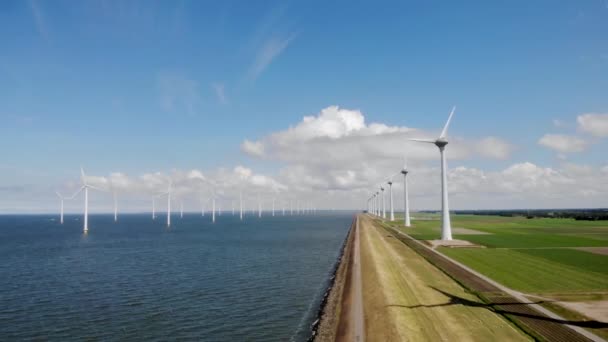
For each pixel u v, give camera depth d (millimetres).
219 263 77312
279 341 33000
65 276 64375
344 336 29703
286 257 86000
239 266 73188
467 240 89250
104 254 94688
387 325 28953
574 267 51875
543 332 26594
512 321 28859
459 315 30578
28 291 52781
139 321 38781
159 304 45062
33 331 36219
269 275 63406
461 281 42906
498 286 40406
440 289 39438
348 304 39344
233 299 47219
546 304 33438
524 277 45125
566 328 27328
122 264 77375
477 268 51406
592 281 42844
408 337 25906
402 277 45250
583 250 69562
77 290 53125
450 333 26625
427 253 66812
